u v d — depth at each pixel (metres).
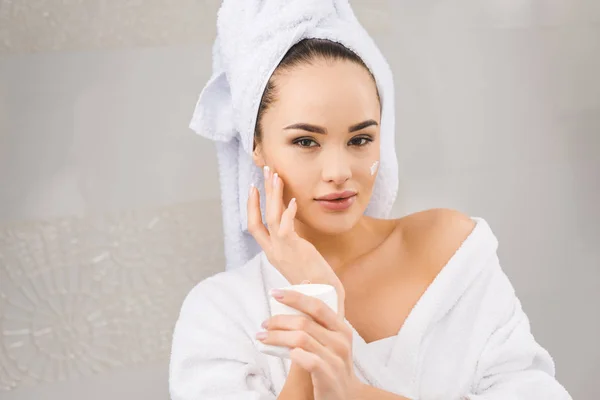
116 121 1.64
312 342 0.76
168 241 1.61
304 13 0.88
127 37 1.68
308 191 0.87
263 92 0.90
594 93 1.86
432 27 1.81
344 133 0.86
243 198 1.03
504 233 1.74
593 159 1.82
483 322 0.94
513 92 1.82
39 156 1.61
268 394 0.90
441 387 0.91
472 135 1.78
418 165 1.73
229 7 0.94
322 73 0.86
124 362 1.56
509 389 0.90
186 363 0.94
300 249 0.86
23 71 1.63
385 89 0.95
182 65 1.68
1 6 1.65
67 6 1.67
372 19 1.78
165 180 1.63
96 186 1.61
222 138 1.01
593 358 1.71
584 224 1.78
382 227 1.02
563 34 1.89
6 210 1.58
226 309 0.96
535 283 1.73
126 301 1.58
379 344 0.92
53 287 1.57
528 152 1.79
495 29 1.85
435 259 0.97
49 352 1.55
